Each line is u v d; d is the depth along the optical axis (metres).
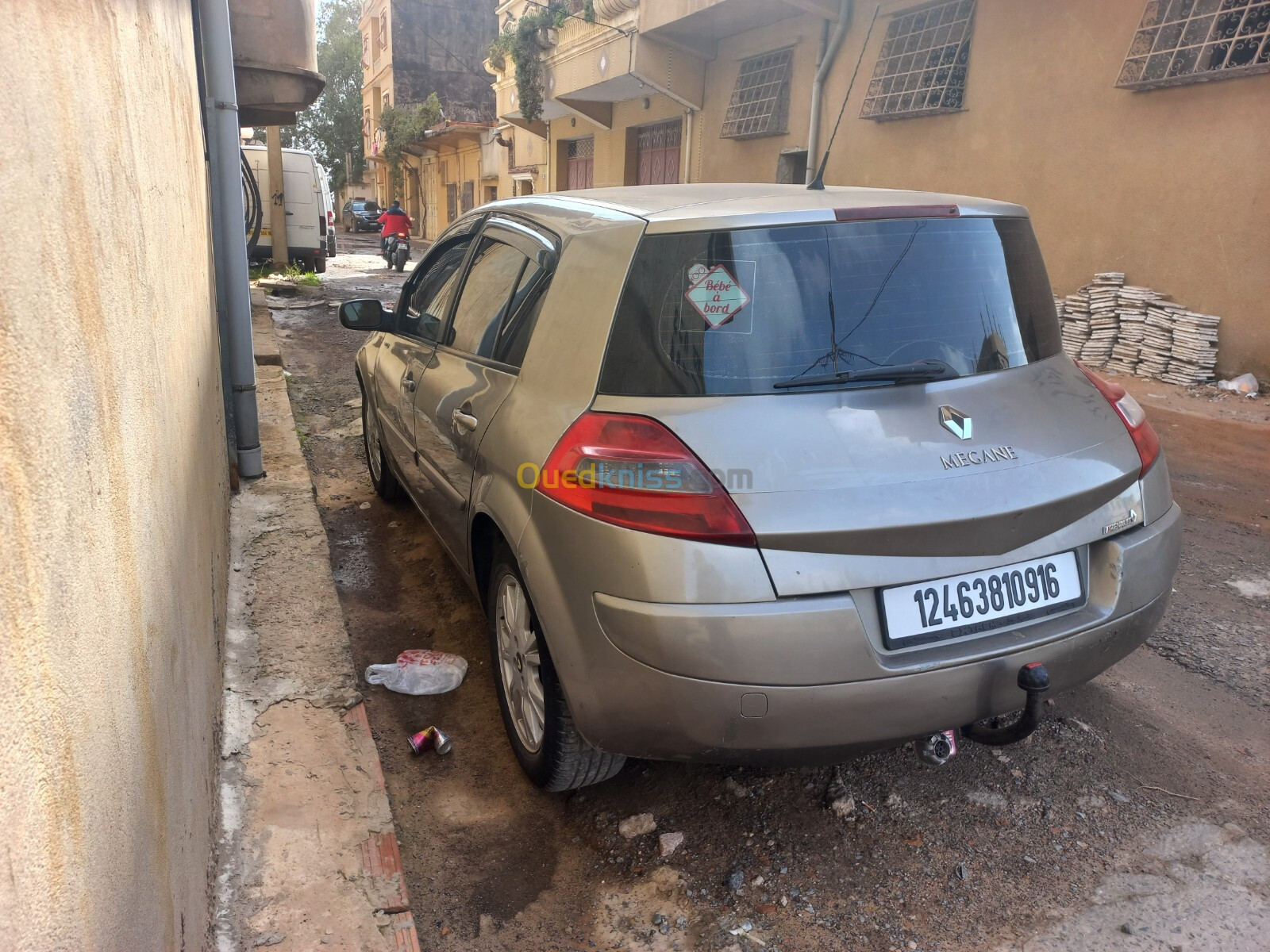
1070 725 2.85
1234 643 3.38
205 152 4.30
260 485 4.74
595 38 15.70
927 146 10.67
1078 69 8.82
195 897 1.69
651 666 1.97
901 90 10.78
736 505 1.94
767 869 2.29
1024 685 2.04
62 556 0.86
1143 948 2.01
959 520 1.99
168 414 1.69
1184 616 3.62
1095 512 2.23
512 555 2.53
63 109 0.92
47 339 0.83
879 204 2.36
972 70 9.98
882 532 1.95
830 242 2.24
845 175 11.95
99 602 0.99
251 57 6.36
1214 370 7.91
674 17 13.12
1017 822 2.43
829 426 2.04
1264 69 7.23
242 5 6.25
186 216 2.51
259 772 2.50
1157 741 2.77
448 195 33.91
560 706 2.30
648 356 2.17
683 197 2.58
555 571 2.17
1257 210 7.50
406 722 3.00
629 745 2.11
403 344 4.07
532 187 24.19
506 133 25.86
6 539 0.72
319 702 2.84
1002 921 2.10
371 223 40.94
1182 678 3.14
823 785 2.60
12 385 0.74
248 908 2.03
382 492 4.92
